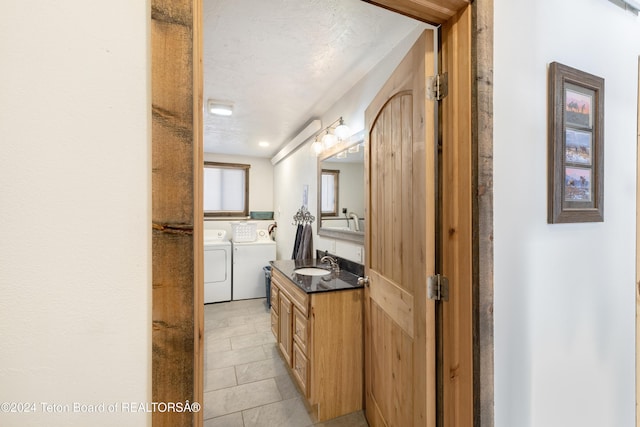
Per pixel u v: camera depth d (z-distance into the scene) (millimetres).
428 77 1047
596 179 1248
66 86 516
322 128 2916
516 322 1017
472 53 926
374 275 1637
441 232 1056
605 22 1316
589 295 1238
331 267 2479
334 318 1828
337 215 2557
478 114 913
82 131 526
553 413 1113
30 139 497
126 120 552
